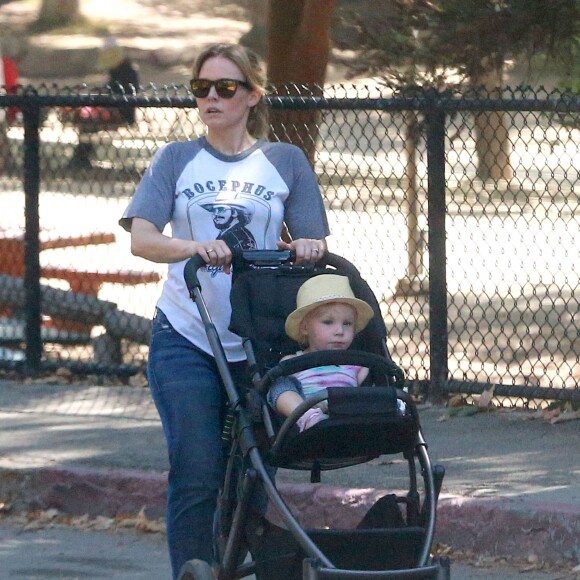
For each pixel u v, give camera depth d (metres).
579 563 22.06
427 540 15.72
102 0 162.88
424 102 29.86
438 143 30.12
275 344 17.47
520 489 23.88
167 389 17.73
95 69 141.50
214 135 18.22
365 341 17.48
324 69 37.19
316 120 34.97
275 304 17.52
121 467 25.94
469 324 42.69
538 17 32.97
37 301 34.47
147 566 22.70
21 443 27.91
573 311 44.31
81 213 59.66
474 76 34.47
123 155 51.78
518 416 29.86
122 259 49.06
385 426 15.64
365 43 35.34
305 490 24.12
